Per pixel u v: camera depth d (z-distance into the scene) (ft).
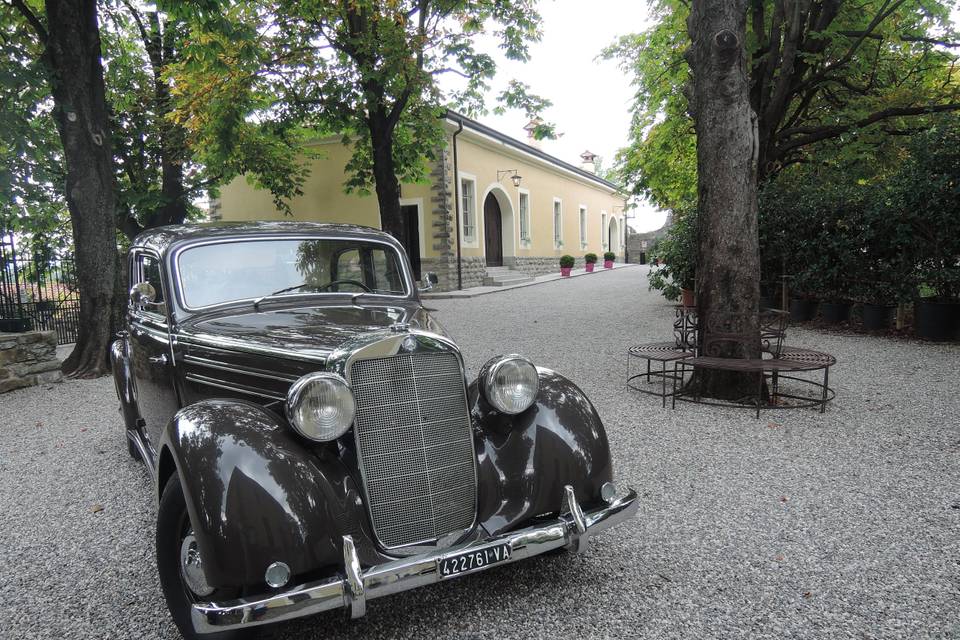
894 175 30.01
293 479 6.98
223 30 28.12
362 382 7.79
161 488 8.53
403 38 34.65
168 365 10.88
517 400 8.53
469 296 55.57
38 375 25.25
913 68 38.91
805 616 8.14
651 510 11.41
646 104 46.85
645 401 19.20
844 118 34.63
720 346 18.67
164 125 46.80
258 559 6.58
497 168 74.18
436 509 8.09
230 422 7.43
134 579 9.66
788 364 16.60
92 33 27.55
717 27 17.49
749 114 17.92
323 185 65.10
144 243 12.52
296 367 8.39
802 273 32.60
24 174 30.68
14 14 31.42
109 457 15.85
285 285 11.53
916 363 23.27
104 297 27.86
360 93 40.06
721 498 11.89
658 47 43.19
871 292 30.73
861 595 8.58
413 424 8.02
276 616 6.43
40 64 26.35
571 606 8.45
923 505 11.36
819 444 14.82
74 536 11.26
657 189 50.75
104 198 27.91
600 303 47.75
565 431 8.57
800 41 34.76
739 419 17.03
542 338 31.68
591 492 8.46
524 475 8.32
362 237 12.65
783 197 34.04
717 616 8.18
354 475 7.83
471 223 68.74
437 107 42.75
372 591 6.82
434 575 7.15
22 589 9.44
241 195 69.26
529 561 9.66
